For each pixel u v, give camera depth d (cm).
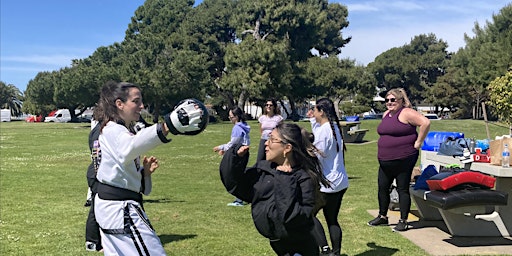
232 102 5916
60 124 5581
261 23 5491
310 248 366
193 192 1017
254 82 4803
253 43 4969
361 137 2400
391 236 651
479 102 4697
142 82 4716
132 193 354
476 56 4331
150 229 355
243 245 621
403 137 655
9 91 10819
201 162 1590
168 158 1702
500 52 3791
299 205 352
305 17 5466
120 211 346
